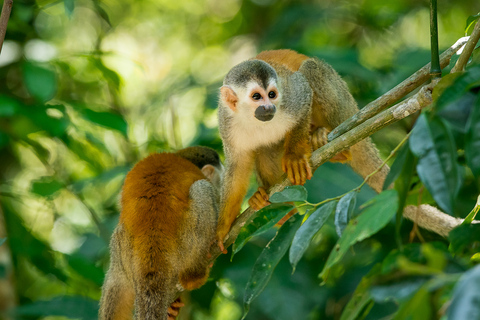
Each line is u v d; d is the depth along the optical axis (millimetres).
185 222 8797
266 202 8391
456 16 17141
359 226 4695
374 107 7770
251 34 18594
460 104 4633
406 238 10664
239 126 9242
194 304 11492
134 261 8586
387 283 4152
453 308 3295
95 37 16188
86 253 11602
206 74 18078
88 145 13016
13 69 13266
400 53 13492
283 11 16578
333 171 11461
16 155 14531
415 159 4867
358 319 5348
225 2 19234
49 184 10844
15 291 11484
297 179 8102
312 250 11602
